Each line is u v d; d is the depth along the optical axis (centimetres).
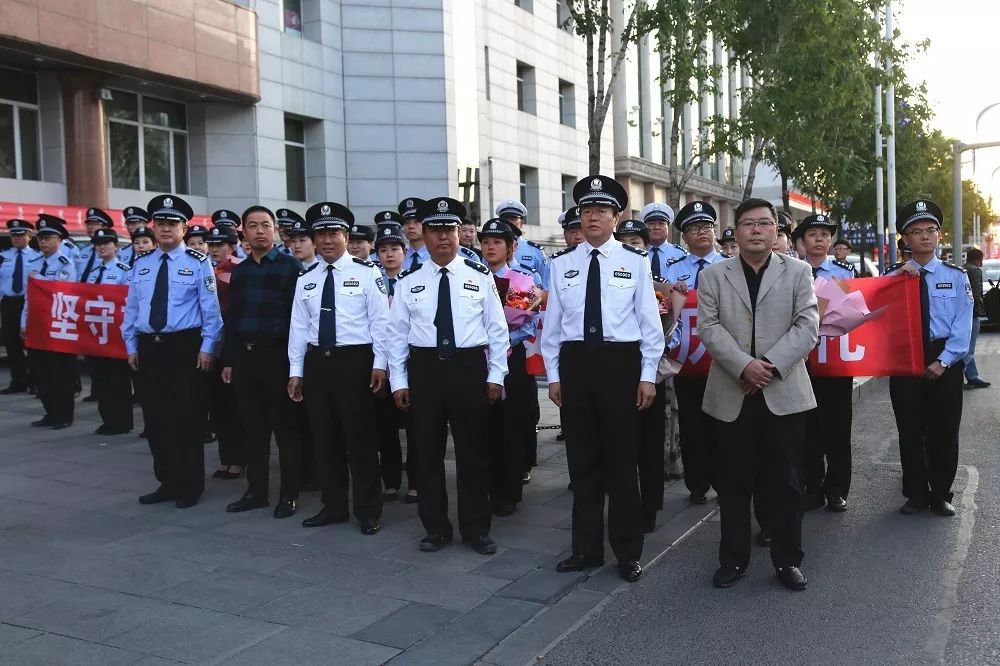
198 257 666
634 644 416
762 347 481
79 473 756
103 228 1021
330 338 589
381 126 2164
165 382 655
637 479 509
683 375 641
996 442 857
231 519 623
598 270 502
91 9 1524
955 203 1953
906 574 501
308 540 573
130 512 639
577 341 504
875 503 654
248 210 641
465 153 2338
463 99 2328
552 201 2877
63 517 624
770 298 484
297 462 638
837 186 1909
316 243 605
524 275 660
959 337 596
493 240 647
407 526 608
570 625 439
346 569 516
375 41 2148
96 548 553
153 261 668
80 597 467
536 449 798
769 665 391
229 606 456
